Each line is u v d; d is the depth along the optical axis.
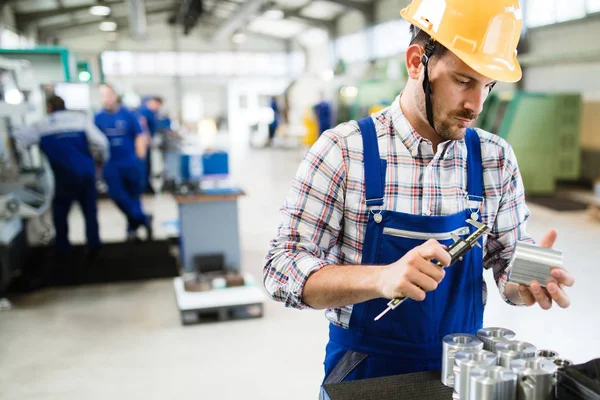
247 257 4.69
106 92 4.93
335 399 0.94
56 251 4.70
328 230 1.09
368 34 13.73
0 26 10.91
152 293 3.91
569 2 7.34
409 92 1.06
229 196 3.99
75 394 2.57
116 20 17.69
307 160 1.09
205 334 3.22
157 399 2.52
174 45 19.69
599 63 6.89
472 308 1.10
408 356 1.07
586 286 3.70
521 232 1.17
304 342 3.10
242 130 20.20
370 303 1.07
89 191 4.57
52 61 4.51
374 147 1.07
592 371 0.84
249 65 20.41
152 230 5.38
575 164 7.01
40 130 4.33
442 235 1.06
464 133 1.01
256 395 2.55
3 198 3.75
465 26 0.94
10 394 2.58
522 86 8.52
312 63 18.67
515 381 0.84
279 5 15.71
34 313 3.58
